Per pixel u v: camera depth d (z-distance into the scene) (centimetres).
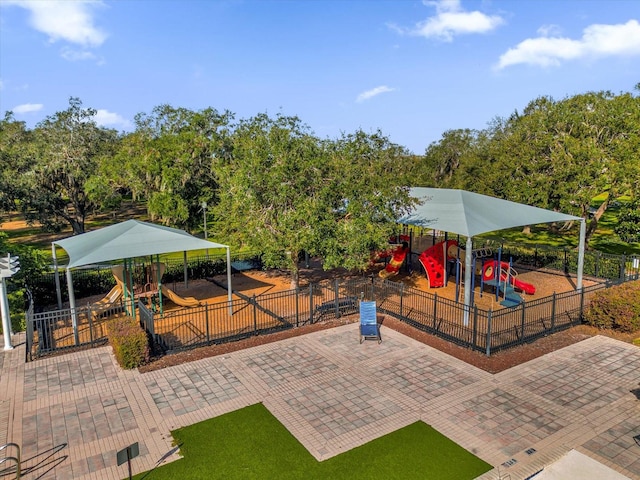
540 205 2531
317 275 2131
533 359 1172
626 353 1207
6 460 749
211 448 805
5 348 1224
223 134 2855
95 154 3500
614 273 1998
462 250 1948
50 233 3875
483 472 739
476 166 3644
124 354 1100
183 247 1426
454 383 1047
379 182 1431
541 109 3008
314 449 801
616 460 766
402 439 830
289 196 1425
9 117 4116
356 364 1151
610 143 2453
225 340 1292
